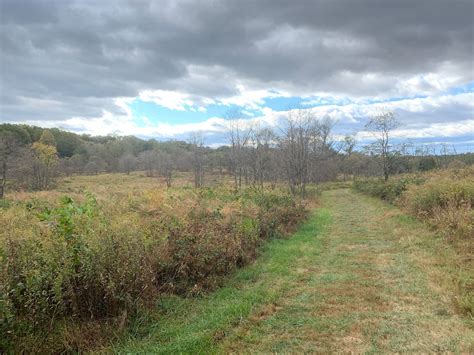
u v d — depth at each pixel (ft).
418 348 13.19
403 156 104.22
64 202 19.61
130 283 15.15
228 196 43.37
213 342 14.01
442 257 25.04
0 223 19.04
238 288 20.89
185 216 25.07
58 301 12.89
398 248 29.86
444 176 62.69
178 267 19.65
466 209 32.89
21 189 104.12
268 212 37.63
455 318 15.60
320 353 13.19
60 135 252.83
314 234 38.52
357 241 34.04
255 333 14.94
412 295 18.76
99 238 15.11
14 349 11.48
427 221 37.96
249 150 107.24
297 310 17.48
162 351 12.98
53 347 12.34
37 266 12.91
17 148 124.77
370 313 16.67
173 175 182.60
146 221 22.75
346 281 21.79
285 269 24.54
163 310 16.83
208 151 186.80
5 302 11.07
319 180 141.18
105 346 13.16
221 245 22.99
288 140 81.41
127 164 216.74
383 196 77.87
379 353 12.98
